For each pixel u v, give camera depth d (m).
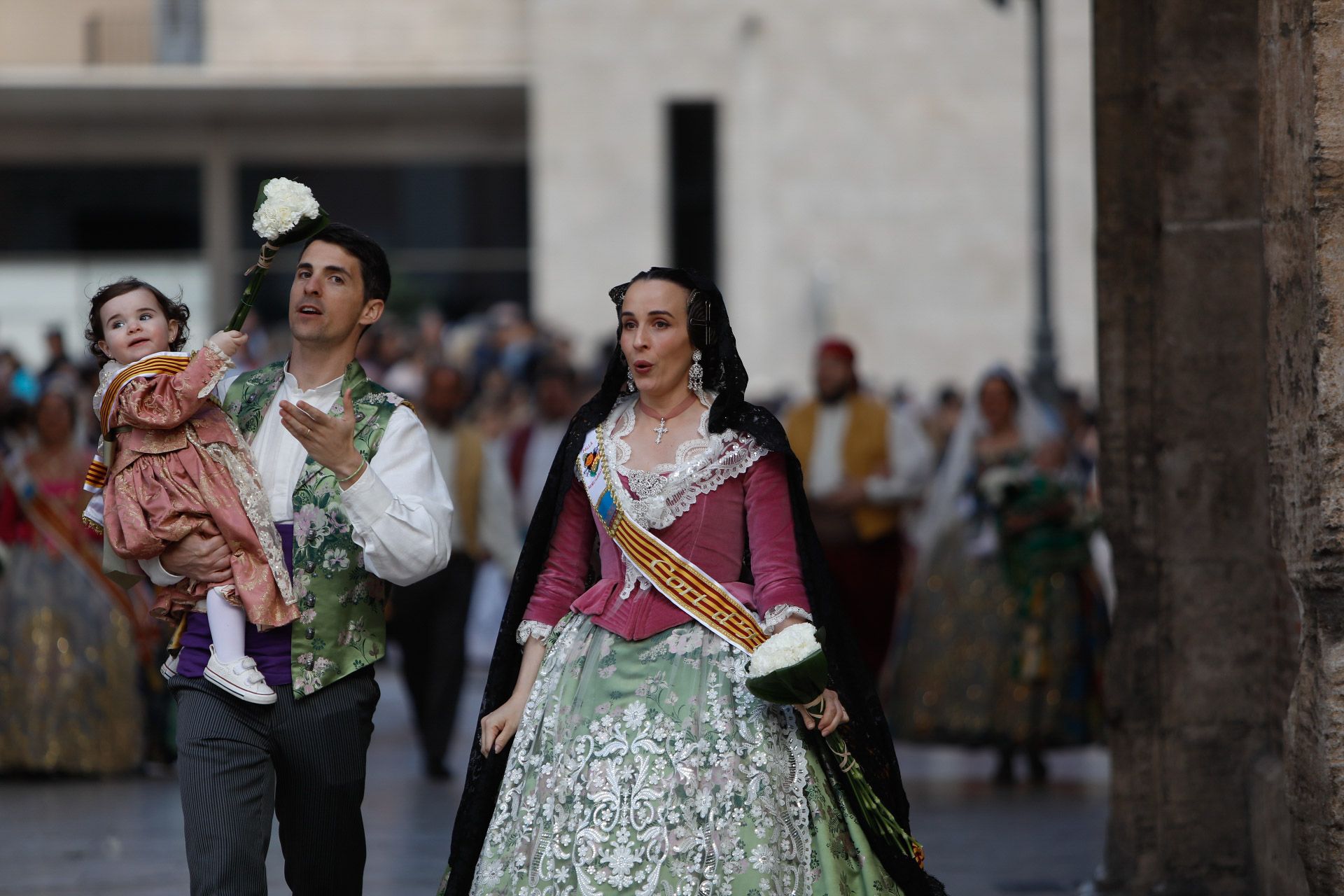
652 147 46.81
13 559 17.55
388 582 8.24
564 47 46.97
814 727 7.53
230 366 7.83
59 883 12.14
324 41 50.38
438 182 52.16
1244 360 11.20
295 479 8.04
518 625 8.14
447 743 16.78
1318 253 7.49
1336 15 7.45
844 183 46.50
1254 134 11.12
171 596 7.99
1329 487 7.48
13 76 48.16
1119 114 11.27
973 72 46.06
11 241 52.56
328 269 8.15
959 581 17.20
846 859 7.61
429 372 17.47
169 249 52.56
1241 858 11.20
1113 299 11.33
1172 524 11.27
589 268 46.97
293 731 7.88
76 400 17.91
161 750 17.91
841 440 18.27
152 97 49.53
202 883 7.67
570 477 8.12
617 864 7.36
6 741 17.19
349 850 8.10
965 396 41.62
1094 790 16.56
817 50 46.47
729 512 7.82
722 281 46.88
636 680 7.67
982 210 46.19
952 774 17.78
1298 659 9.28
